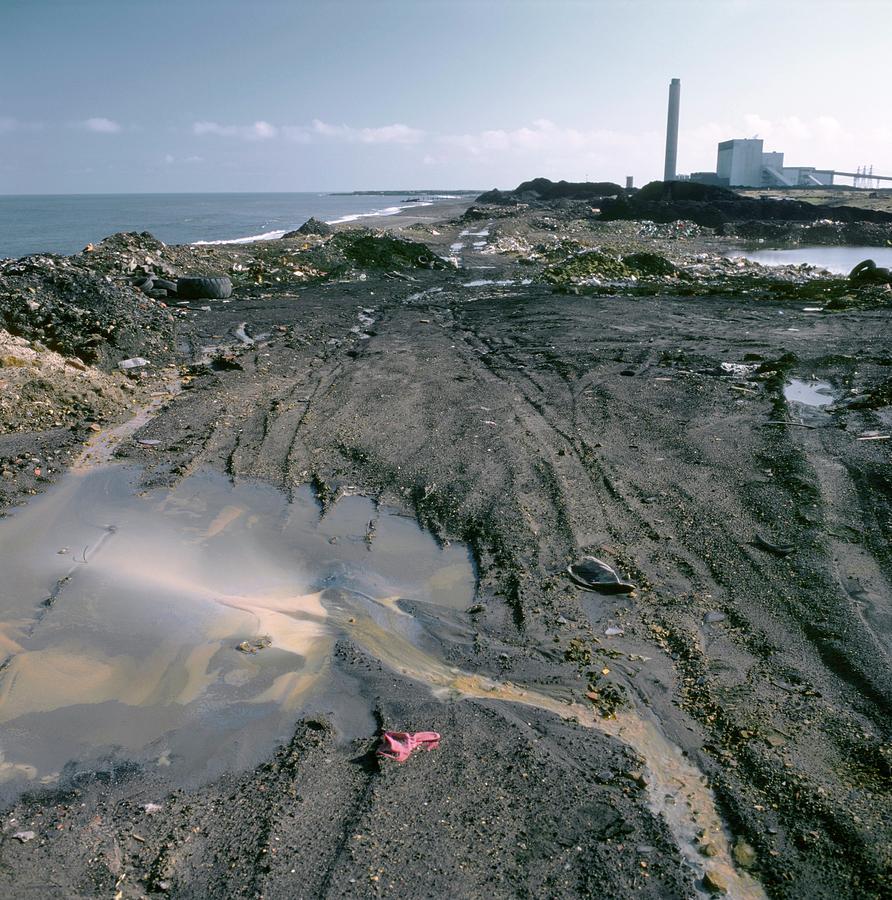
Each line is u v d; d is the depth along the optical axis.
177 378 9.80
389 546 5.23
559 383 9.43
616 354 11.03
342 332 13.07
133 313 11.66
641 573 4.73
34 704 3.60
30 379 8.07
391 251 23.41
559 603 4.43
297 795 2.96
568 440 7.21
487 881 2.53
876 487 5.82
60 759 3.24
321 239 26.62
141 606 4.47
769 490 5.88
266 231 49.38
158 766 3.19
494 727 3.39
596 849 2.68
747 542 5.07
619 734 3.34
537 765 3.12
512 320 14.34
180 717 3.52
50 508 5.84
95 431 7.55
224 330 13.06
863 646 3.86
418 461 6.72
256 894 2.47
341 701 3.62
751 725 3.35
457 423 7.79
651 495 5.89
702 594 4.48
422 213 78.44
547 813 2.85
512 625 4.24
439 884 2.51
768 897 2.49
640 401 8.52
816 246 44.00
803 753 3.16
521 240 36.34
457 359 10.95
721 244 43.81
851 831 2.72
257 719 3.50
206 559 5.07
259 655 4.00
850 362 10.04
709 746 3.24
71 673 3.84
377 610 4.43
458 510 5.71
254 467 6.67
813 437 7.05
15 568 4.90
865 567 4.68
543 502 5.80
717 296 17.58
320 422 7.86
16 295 10.34
